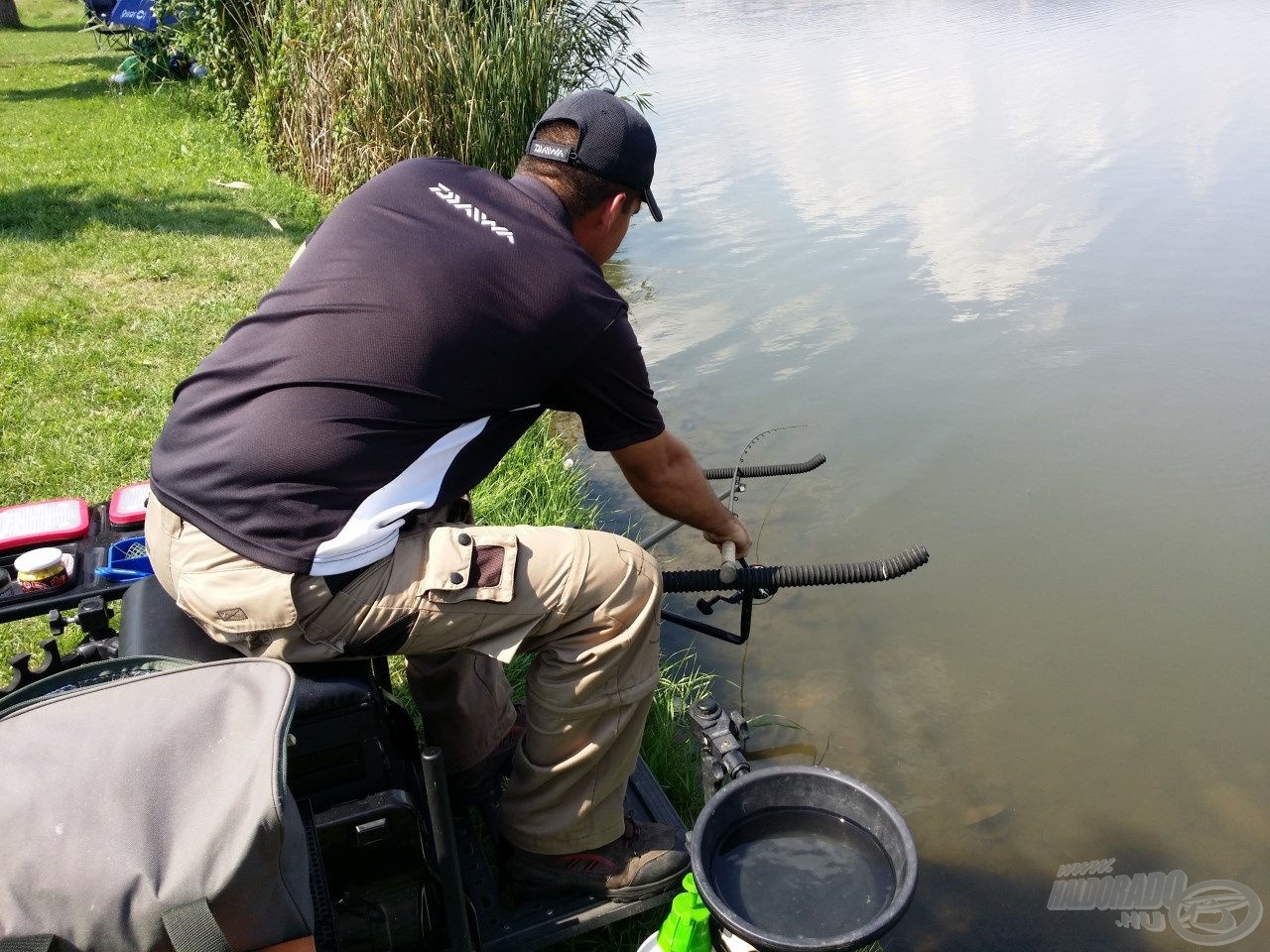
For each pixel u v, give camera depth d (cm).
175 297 695
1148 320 729
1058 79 1688
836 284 820
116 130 1237
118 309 666
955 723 383
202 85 1423
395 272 208
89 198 927
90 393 542
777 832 223
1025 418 600
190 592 209
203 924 155
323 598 204
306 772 212
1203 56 1873
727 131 1356
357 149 935
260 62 1125
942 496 525
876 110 1473
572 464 535
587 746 230
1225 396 616
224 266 760
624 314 223
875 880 210
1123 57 1895
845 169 1162
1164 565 469
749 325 741
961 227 948
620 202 230
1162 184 1061
